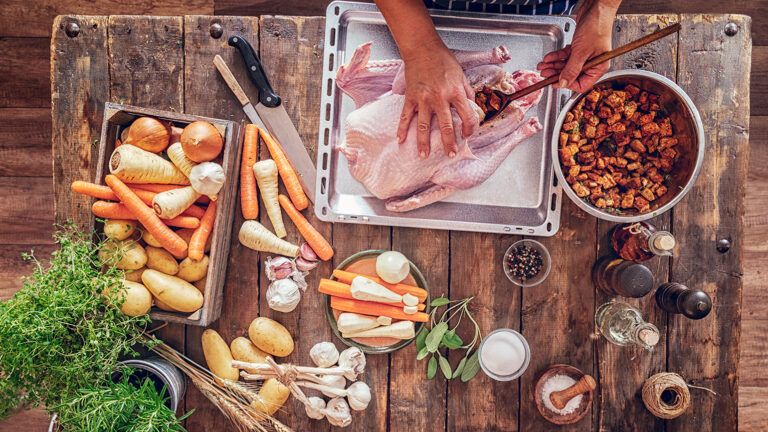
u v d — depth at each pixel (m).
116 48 1.53
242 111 1.54
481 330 1.54
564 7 1.50
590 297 1.54
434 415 1.54
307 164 1.54
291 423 1.53
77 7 2.06
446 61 1.24
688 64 1.53
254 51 1.53
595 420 1.54
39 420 2.03
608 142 1.45
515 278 1.52
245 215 1.52
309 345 1.54
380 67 1.44
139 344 1.50
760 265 2.08
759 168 2.08
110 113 1.40
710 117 1.54
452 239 1.54
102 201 1.44
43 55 2.08
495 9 1.48
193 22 1.53
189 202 1.44
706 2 2.05
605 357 1.54
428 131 1.29
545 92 1.50
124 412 1.27
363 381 1.53
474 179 1.45
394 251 1.51
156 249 1.46
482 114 1.31
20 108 2.09
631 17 1.53
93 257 1.42
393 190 1.46
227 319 1.53
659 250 1.36
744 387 2.09
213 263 1.44
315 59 1.53
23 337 1.22
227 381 1.44
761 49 2.06
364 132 1.39
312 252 1.53
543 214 1.52
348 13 1.50
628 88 1.41
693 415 1.53
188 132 1.38
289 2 2.06
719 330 1.54
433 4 1.49
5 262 2.10
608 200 1.41
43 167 2.10
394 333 1.49
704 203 1.54
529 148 1.51
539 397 1.49
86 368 1.29
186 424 1.53
